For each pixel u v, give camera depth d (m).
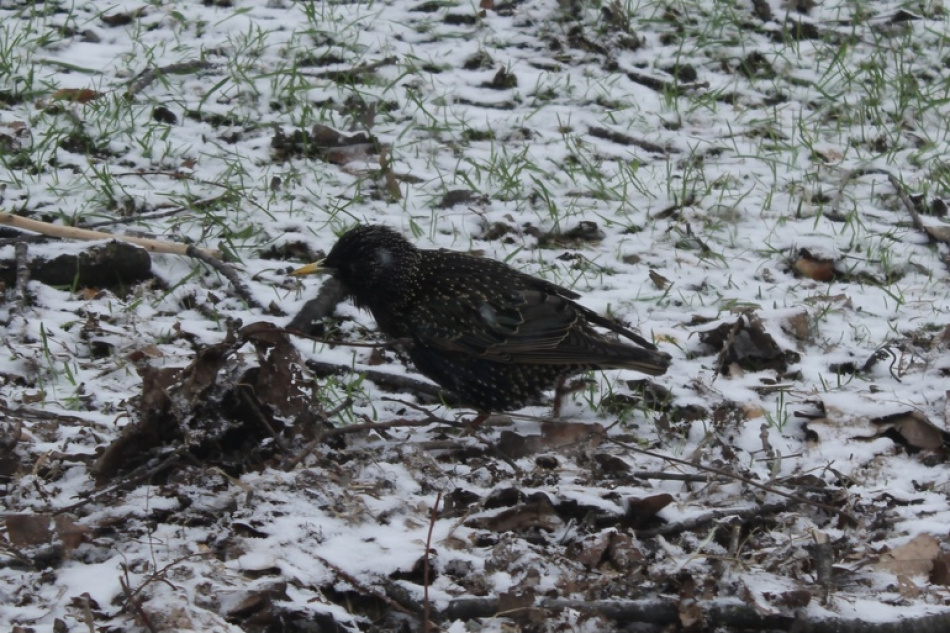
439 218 13.02
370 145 14.08
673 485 9.12
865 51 16.88
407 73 15.48
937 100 15.56
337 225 12.73
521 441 9.60
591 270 12.45
